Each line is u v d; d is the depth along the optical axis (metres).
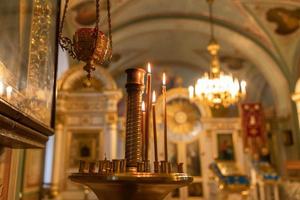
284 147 10.31
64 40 2.79
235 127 10.77
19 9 2.21
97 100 9.23
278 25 8.90
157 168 1.89
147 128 2.04
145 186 1.59
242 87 6.94
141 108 1.97
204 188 10.38
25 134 2.14
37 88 2.40
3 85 1.82
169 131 10.93
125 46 11.66
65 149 8.88
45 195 8.25
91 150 8.92
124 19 9.44
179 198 10.32
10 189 3.42
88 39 2.36
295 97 9.09
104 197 1.71
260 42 9.78
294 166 8.37
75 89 9.22
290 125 9.67
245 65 12.48
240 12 9.03
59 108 8.81
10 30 2.05
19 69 2.12
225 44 11.40
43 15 2.64
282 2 7.98
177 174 1.73
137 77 1.99
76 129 9.06
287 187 9.16
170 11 9.66
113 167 1.82
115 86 9.16
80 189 8.59
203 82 7.13
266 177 8.81
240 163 10.34
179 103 11.20
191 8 9.48
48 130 2.51
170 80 13.76
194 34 11.23
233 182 7.97
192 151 10.84
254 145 10.62
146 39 11.49
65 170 8.73
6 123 1.78
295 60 9.28
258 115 10.94
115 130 9.03
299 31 8.76
